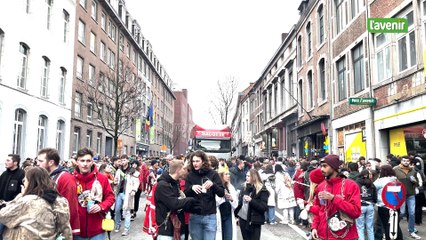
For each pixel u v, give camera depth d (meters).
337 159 4.62
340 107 20.23
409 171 9.82
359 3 17.95
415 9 13.29
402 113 14.03
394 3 14.66
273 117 39.25
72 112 27.30
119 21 38.94
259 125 49.78
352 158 18.47
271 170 12.20
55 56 24.20
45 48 22.70
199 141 25.28
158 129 65.94
